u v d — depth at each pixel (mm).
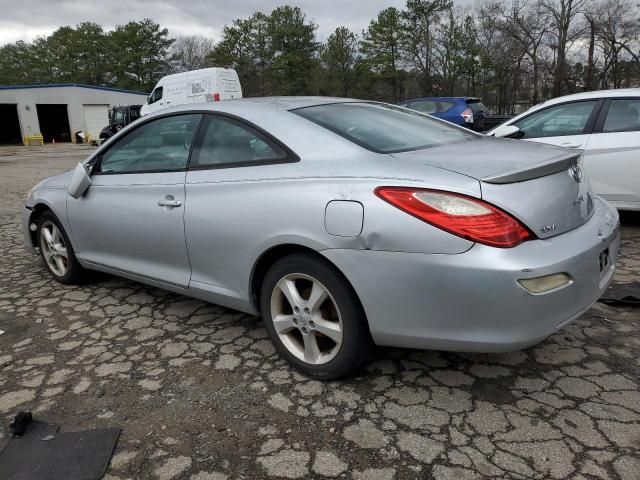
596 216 2562
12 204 8938
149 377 2762
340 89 54344
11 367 2939
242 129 2861
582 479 1902
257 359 2912
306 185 2451
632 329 3072
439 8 47281
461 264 2057
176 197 3074
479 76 49500
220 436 2246
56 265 4328
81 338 3279
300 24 58875
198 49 73438
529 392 2467
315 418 2342
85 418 2416
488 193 2086
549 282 2088
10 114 38344
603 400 2377
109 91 38969
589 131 5188
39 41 80438
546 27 40406
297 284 2643
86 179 3686
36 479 2018
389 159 2373
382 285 2229
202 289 3064
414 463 2025
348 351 2447
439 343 2217
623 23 37250
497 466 1988
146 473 2041
